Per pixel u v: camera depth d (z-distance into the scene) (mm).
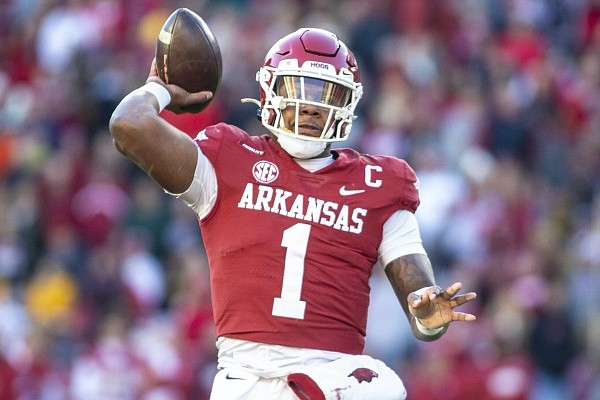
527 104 46469
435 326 14383
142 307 38469
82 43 48844
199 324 35562
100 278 38594
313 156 15164
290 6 49719
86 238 41500
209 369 35094
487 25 50719
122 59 47875
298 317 14734
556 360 36844
